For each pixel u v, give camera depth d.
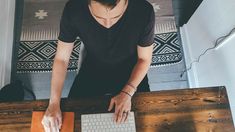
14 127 1.07
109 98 1.14
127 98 1.12
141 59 1.24
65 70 1.19
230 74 1.38
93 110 1.11
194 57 1.88
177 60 1.98
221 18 1.41
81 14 1.06
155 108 1.11
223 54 1.42
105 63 1.33
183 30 2.03
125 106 1.10
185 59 1.99
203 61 1.72
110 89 1.38
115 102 1.11
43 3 2.12
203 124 1.08
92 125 1.07
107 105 1.12
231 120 1.09
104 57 1.27
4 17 1.87
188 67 1.96
